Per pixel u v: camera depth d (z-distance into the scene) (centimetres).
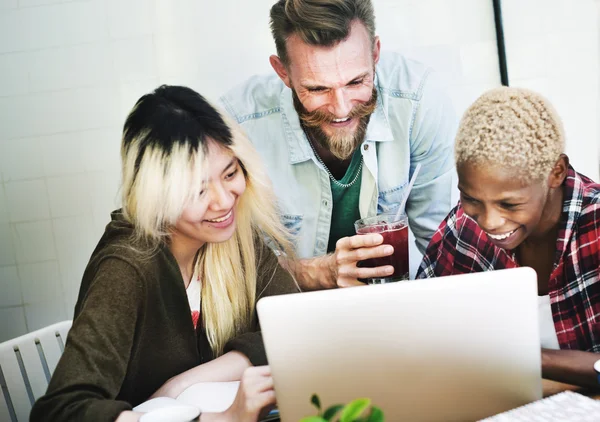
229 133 176
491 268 183
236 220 181
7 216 222
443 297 89
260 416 117
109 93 217
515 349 90
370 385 91
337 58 211
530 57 215
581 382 124
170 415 106
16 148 220
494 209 177
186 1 213
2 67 217
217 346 179
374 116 218
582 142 216
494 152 172
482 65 216
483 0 214
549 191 169
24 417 154
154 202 161
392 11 213
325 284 215
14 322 223
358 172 220
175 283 160
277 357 92
